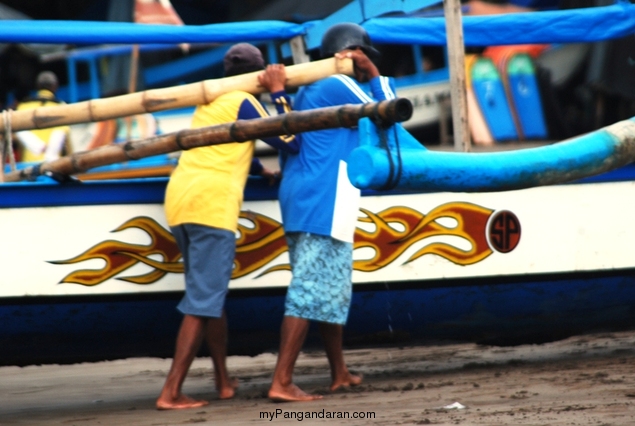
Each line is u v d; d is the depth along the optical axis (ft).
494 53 140.97
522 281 64.03
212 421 49.19
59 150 100.07
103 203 57.77
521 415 47.01
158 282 58.59
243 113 55.36
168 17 110.93
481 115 140.05
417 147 43.91
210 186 53.47
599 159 47.14
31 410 59.82
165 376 77.20
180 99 56.39
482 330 66.03
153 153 52.95
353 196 54.65
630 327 69.87
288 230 55.06
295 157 55.57
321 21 77.15
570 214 64.64
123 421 51.06
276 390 54.24
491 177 44.68
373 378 64.59
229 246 53.88
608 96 137.80
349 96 54.08
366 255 61.21
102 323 58.70
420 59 139.54
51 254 57.11
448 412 48.73
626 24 74.02
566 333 69.41
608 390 54.03
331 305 54.49
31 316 57.26
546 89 141.49
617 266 65.57
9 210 56.59
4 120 59.77
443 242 62.44
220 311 53.52
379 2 70.44
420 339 65.51
